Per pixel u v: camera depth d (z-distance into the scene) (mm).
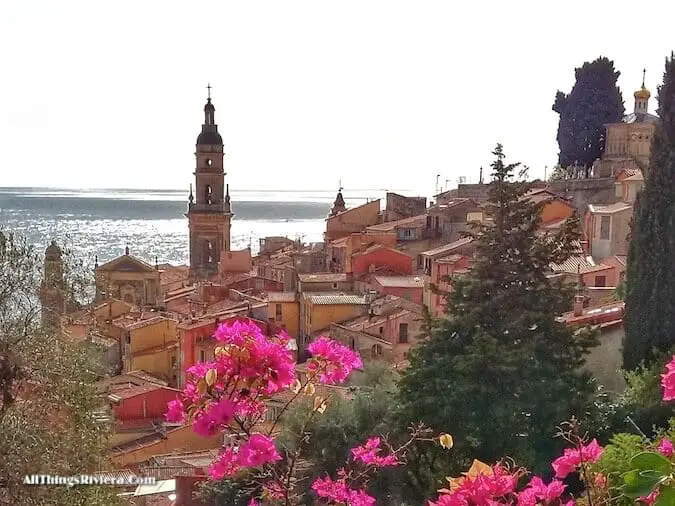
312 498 22984
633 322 27109
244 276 80500
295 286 64062
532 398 21875
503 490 7660
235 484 24641
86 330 20922
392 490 23281
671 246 26359
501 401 21906
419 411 22734
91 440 17375
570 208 57312
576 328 25078
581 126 79562
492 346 22156
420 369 23594
